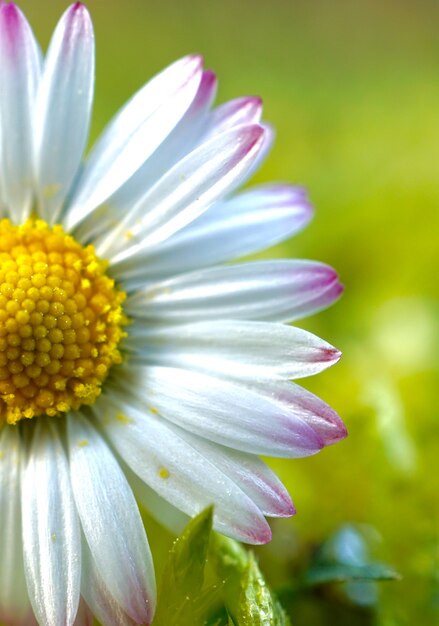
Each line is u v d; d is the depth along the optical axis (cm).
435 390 8
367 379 8
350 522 7
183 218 6
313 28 19
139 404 6
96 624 6
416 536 7
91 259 6
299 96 15
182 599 6
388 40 19
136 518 6
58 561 6
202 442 6
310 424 6
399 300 9
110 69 16
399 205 10
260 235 6
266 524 6
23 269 6
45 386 6
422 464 7
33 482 6
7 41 6
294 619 7
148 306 6
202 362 6
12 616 6
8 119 6
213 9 18
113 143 6
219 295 6
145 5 18
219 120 6
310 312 6
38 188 6
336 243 10
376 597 7
